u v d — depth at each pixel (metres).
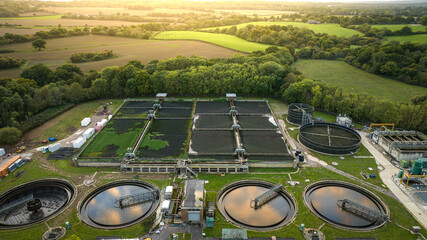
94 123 137.75
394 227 76.06
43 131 129.38
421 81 189.38
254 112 148.50
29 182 94.19
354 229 75.31
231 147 113.81
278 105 162.25
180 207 79.06
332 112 150.62
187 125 134.00
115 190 92.62
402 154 105.25
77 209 82.31
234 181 95.06
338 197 89.81
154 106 149.88
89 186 92.38
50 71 182.12
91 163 103.06
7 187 91.50
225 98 169.25
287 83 165.88
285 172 100.31
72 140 121.62
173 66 192.88
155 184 93.25
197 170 100.69
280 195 90.94
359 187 92.56
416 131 127.44
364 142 121.00
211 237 72.81
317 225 76.62
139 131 127.38
